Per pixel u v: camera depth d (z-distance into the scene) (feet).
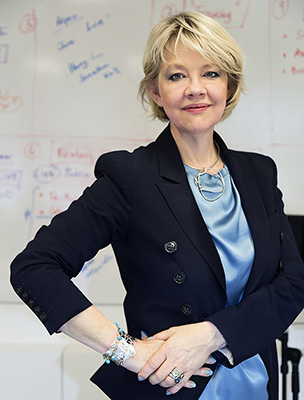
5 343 7.04
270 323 3.11
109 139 6.89
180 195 3.21
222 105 3.26
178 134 3.41
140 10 6.80
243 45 6.82
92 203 3.14
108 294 6.98
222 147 3.53
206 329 2.98
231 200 3.36
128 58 6.84
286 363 5.54
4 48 6.85
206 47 3.06
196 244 3.09
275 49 6.81
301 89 6.87
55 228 3.07
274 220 3.43
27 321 7.09
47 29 6.84
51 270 2.93
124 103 6.88
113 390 3.25
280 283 3.26
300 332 6.90
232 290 3.18
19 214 6.95
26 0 6.81
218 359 3.07
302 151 6.91
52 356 6.63
